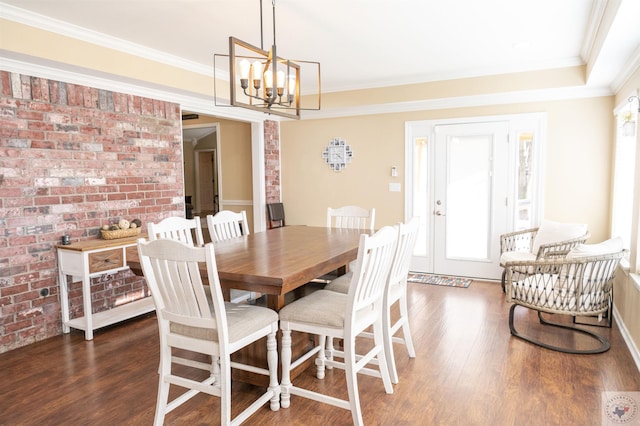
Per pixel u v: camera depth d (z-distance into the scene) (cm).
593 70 367
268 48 391
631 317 305
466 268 521
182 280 195
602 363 281
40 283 333
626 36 274
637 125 315
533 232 463
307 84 549
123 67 368
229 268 215
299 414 226
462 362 286
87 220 365
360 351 306
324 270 232
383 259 226
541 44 386
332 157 591
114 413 230
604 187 445
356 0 285
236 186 649
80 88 357
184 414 228
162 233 284
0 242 308
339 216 397
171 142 446
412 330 347
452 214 523
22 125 318
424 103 519
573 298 305
